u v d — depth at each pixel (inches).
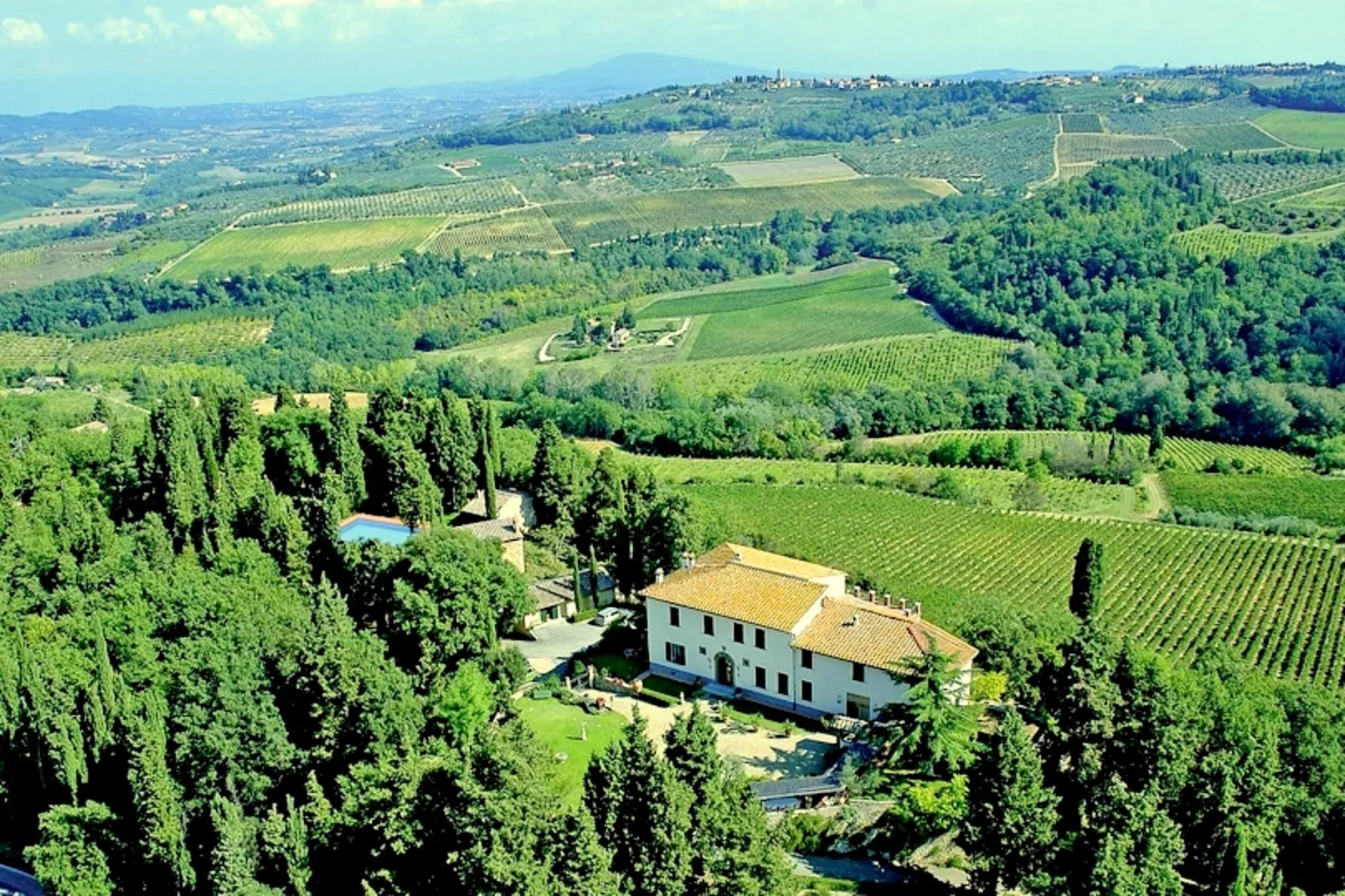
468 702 2925.7
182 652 3198.8
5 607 3590.1
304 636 3021.7
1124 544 6274.6
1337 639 5009.8
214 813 2529.5
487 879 2148.1
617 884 2176.4
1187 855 2583.7
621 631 4252.0
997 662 3715.6
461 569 3681.1
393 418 5290.4
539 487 5393.7
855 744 3334.2
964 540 6205.7
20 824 3046.3
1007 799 2423.7
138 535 4121.6
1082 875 2347.4
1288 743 2901.1
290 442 5098.4
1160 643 4992.6
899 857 2797.7
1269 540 6373.0
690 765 2306.8
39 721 2938.0
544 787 2260.1
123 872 2620.6
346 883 2459.4
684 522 4431.6
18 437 5585.6
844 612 3659.0
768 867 2267.5
